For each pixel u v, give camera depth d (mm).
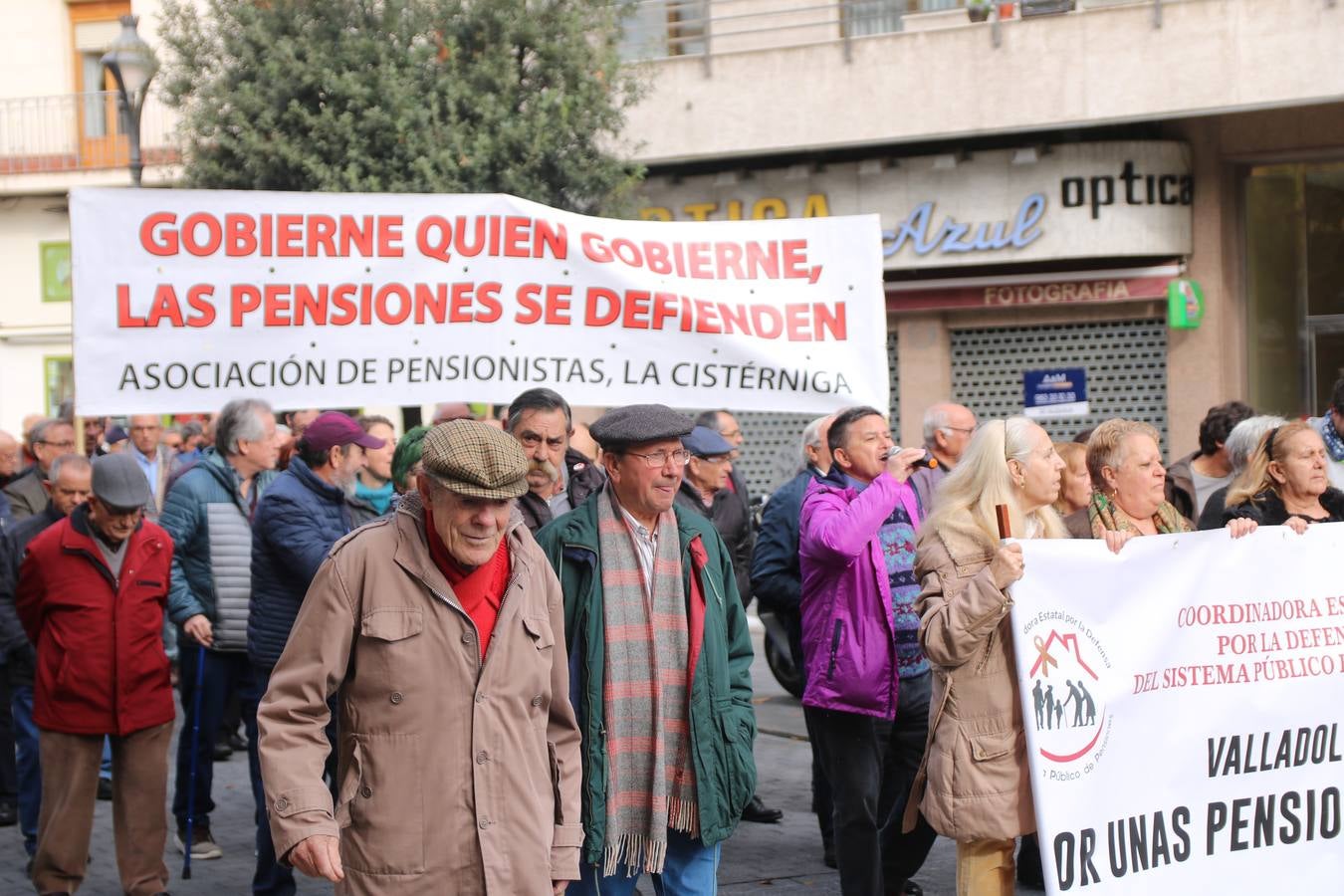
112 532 6359
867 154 17266
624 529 4816
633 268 6605
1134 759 4941
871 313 6691
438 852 3756
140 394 6371
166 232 6375
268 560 6484
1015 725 4828
